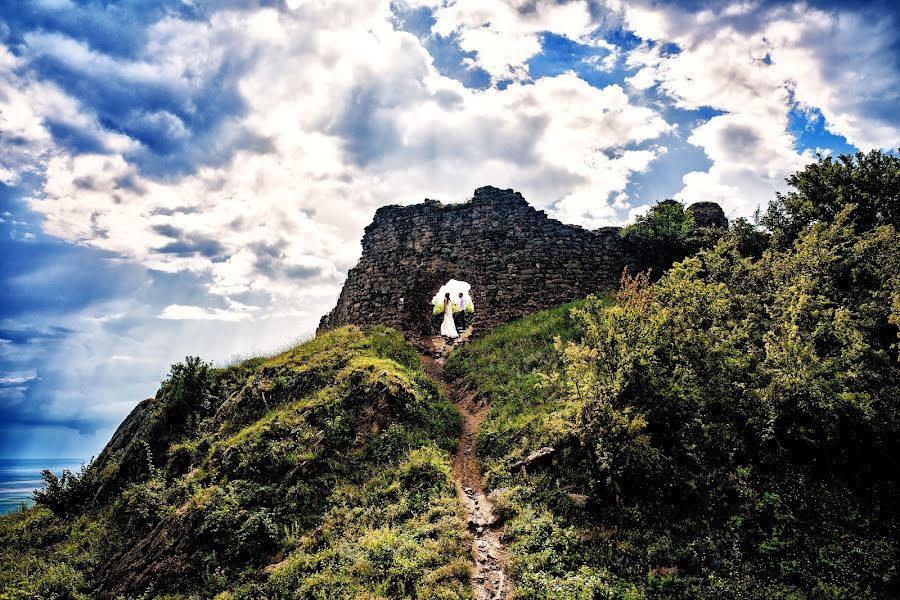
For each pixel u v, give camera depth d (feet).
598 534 28.60
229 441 45.80
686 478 30.17
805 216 51.88
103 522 47.06
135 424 63.52
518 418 42.91
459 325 76.54
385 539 30.89
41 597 37.17
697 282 39.96
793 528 26.78
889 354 33.53
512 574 26.99
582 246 76.69
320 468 39.73
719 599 23.41
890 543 25.46
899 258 36.24
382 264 82.94
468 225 80.94
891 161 49.85
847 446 30.83
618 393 32.76
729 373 33.55
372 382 47.70
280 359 62.08
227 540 35.24
